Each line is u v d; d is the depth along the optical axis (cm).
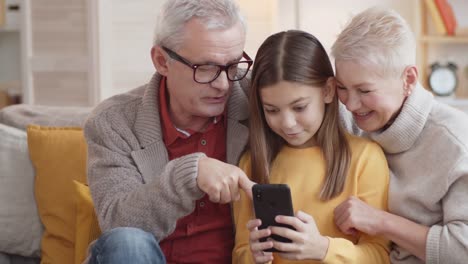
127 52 376
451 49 413
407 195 167
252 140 176
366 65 160
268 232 155
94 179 180
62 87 381
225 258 182
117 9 374
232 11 172
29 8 384
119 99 193
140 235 153
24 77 386
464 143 163
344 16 421
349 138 177
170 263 182
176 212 163
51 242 214
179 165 161
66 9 376
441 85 403
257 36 379
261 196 156
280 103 164
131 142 183
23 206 219
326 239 159
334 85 171
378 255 167
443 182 162
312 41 168
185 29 171
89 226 204
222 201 159
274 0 376
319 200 172
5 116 240
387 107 164
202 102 174
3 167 221
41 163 218
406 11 425
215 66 171
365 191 170
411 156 170
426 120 170
